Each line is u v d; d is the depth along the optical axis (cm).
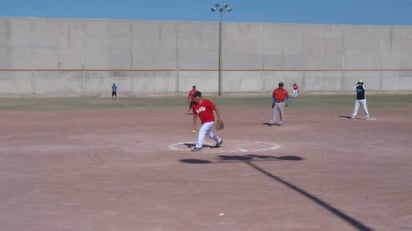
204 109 1738
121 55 6519
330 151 1731
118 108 4156
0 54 6150
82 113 3584
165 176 1295
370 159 1556
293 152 1709
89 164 1488
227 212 946
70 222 889
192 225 867
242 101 5384
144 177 1284
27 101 5353
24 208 984
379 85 7288
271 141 2011
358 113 3550
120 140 2052
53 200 1047
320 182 1212
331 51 7125
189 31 6700
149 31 6581
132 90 6581
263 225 865
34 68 6256
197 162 1510
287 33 6975
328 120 2986
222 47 6800
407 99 5775
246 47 6869
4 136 2211
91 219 906
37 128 2552
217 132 2347
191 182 1219
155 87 6644
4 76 6169
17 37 6181
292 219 898
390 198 1049
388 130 2414
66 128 2545
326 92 7138
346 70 7181
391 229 839
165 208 978
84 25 6381
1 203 1026
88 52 6412
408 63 7319
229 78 6844
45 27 6259
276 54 6969
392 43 7288
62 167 1439
